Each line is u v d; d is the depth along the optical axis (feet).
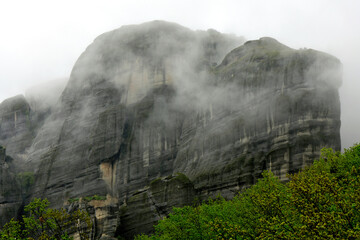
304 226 110.73
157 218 317.63
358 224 109.29
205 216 187.42
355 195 113.70
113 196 384.27
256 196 163.02
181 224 187.32
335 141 297.53
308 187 123.03
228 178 317.01
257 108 332.19
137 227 326.44
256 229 139.54
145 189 344.69
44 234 202.90
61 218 225.56
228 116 353.51
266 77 336.29
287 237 113.60
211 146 353.51
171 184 321.93
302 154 291.38
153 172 395.14
